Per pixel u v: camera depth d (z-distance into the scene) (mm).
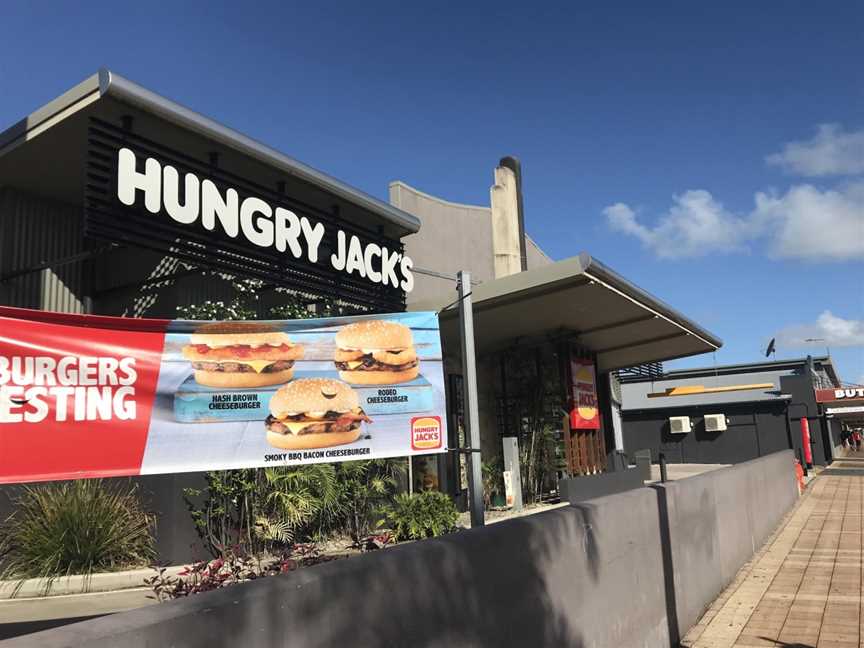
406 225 11672
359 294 10688
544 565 3648
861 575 8109
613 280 12555
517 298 12805
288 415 5875
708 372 37594
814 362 45281
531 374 16875
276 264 9188
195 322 5418
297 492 9055
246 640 2010
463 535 3127
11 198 9352
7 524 7523
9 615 6262
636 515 5062
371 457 6305
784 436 31375
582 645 3963
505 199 19438
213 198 8266
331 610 2299
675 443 33344
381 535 9883
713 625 6168
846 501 16047
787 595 7230
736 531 8508
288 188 9859
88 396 4836
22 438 4539
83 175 9055
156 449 5121
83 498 7715
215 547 8438
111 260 10398
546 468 16297
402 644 2576
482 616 3062
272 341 5859
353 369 6285
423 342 6715
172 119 7773
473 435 7754
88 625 1742
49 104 7723
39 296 9508
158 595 5535
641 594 4965
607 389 22438
